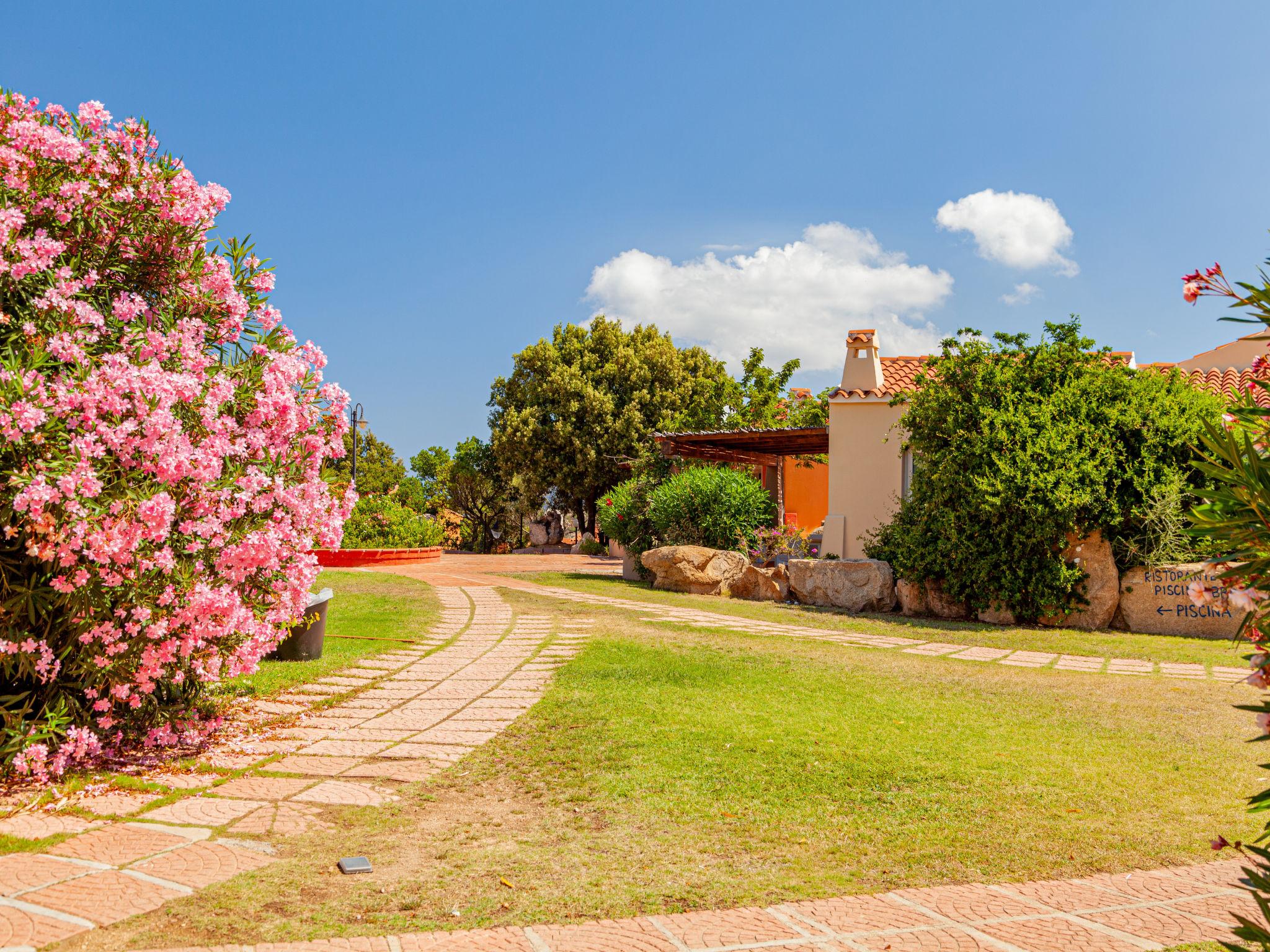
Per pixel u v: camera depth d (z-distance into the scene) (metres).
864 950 3.67
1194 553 13.75
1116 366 15.21
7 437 5.11
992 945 3.72
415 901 4.15
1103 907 4.13
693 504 19.48
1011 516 14.23
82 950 3.52
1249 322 2.81
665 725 7.40
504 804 5.71
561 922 3.95
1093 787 5.98
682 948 3.68
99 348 6.14
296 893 4.20
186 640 6.18
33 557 5.59
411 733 7.35
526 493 39.59
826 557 19.59
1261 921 3.92
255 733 7.26
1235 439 2.64
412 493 42.75
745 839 5.08
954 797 5.75
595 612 14.59
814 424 26.22
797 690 8.80
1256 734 7.39
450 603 15.55
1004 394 15.07
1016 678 9.80
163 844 4.80
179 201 6.63
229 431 6.63
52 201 6.09
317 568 7.48
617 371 38.47
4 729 5.71
